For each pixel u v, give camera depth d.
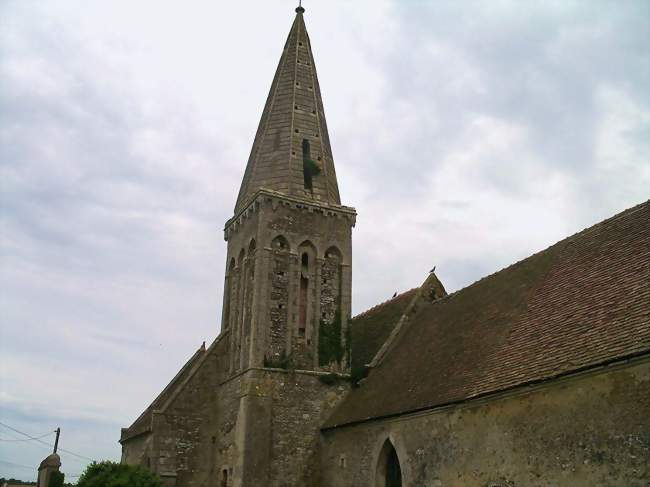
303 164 32.47
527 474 15.85
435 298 30.38
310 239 30.66
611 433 13.88
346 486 24.41
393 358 27.09
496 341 20.03
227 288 32.81
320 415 27.70
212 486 28.36
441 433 19.25
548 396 15.70
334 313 30.06
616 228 19.95
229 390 29.03
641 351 13.38
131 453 33.28
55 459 38.06
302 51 36.03
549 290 20.23
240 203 33.72
